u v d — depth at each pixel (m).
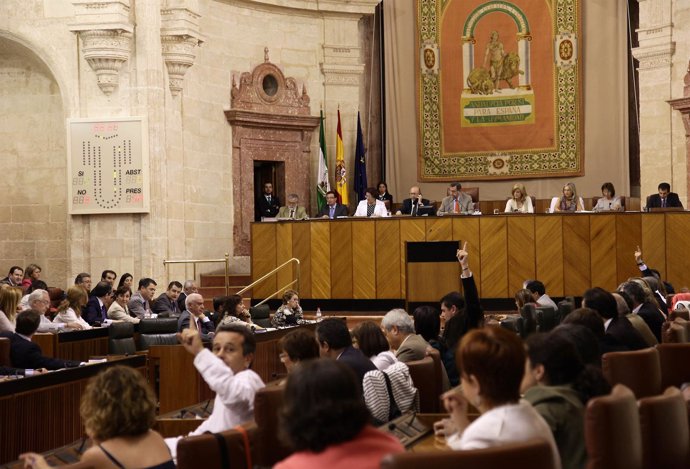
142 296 13.20
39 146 16.75
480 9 18.98
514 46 18.81
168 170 16.09
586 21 18.41
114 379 3.75
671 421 3.63
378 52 19.72
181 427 5.64
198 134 17.11
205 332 11.07
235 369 4.96
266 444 4.39
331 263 14.86
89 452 3.67
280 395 4.42
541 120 18.70
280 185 18.81
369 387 5.41
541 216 14.17
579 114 18.42
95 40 15.56
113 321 11.72
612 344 6.20
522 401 3.26
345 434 2.72
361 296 14.70
